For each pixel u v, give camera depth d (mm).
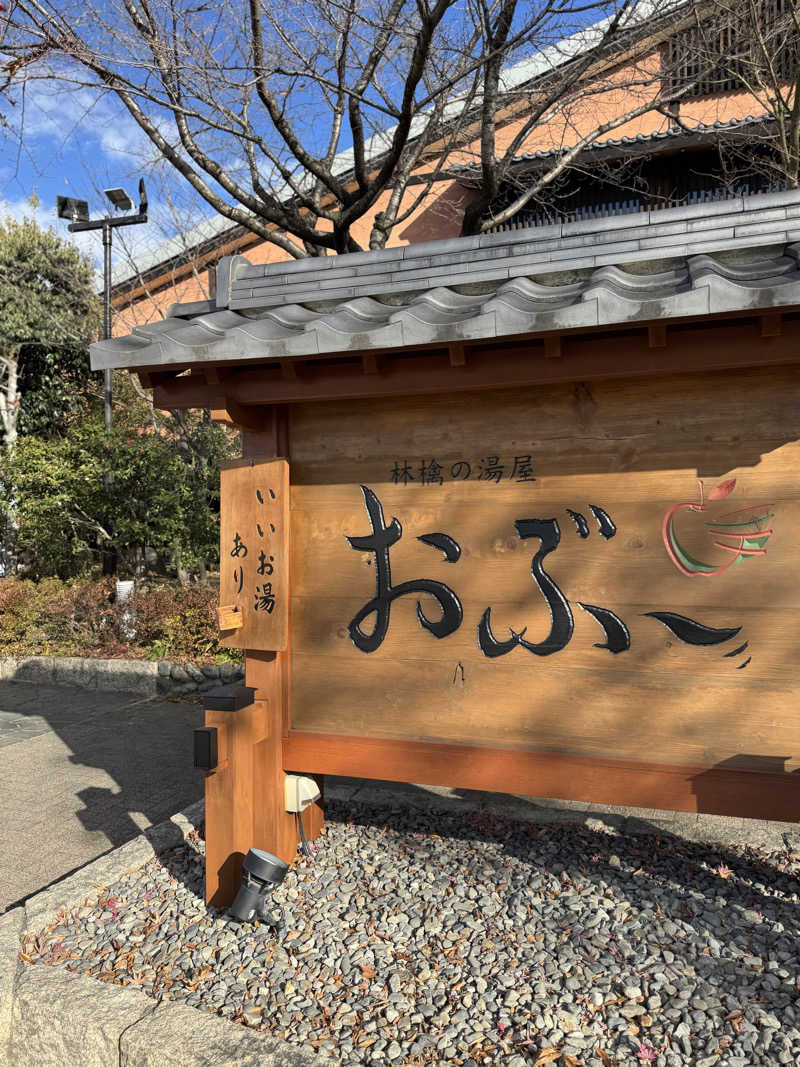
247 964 3059
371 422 3438
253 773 3545
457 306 2873
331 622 3521
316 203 6895
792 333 2576
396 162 6223
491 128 6387
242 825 3447
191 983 2959
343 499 3488
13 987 2922
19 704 7992
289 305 3375
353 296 3322
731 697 2979
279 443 3535
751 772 2949
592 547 3133
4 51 4941
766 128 7531
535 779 3215
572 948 3084
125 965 3111
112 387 14148
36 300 14469
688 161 10867
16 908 3590
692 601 3014
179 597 9203
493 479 3262
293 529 3572
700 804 3010
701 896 3475
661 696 3061
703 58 6777
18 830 4863
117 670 8461
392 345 2594
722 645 2980
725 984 2822
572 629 3162
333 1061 2457
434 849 4035
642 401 3051
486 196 6664
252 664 3611
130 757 6242
